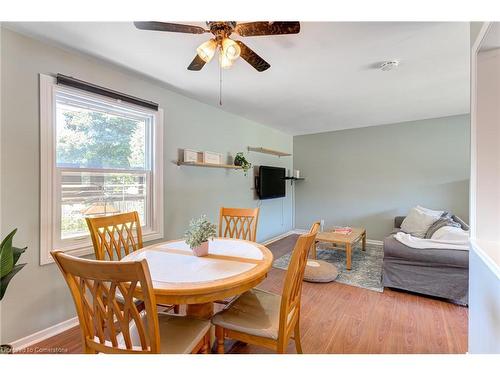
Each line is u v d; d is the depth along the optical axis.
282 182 5.17
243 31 1.40
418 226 3.47
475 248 1.42
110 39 1.80
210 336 1.59
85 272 0.93
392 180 4.66
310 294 2.61
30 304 1.79
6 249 1.33
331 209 5.34
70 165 2.06
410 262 2.57
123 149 2.47
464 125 4.02
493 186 1.45
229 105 3.45
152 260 1.55
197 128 3.24
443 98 3.16
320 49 1.95
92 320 1.08
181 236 3.02
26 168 1.76
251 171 4.39
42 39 1.79
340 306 2.36
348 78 2.51
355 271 3.29
